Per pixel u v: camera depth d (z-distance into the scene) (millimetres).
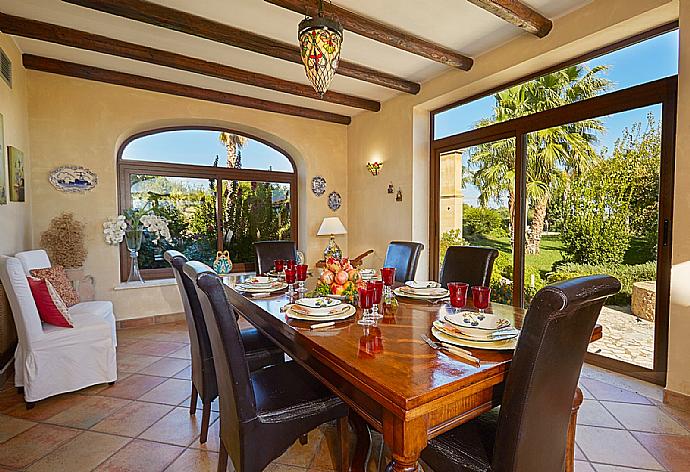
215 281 1355
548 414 1140
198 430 2139
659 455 1889
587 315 1122
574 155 3137
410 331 1568
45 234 3689
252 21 2996
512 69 3369
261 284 2529
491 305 2092
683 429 2117
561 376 1132
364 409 1246
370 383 1109
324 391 1635
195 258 4934
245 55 3633
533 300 1045
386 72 4043
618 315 2883
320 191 5531
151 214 4570
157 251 4680
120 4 2604
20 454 1909
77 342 2525
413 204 4594
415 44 3262
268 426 1444
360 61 3775
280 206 5602
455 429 1362
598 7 2693
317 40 1977
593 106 2984
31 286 2441
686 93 2279
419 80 4258
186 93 4363
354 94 4734
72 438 2053
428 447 1327
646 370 2719
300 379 1741
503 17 2775
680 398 2338
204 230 5000
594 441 2008
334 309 1814
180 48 3488
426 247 4684
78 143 3912
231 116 4809
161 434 2096
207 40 3334
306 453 1958
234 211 5227
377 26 3014
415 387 1049
